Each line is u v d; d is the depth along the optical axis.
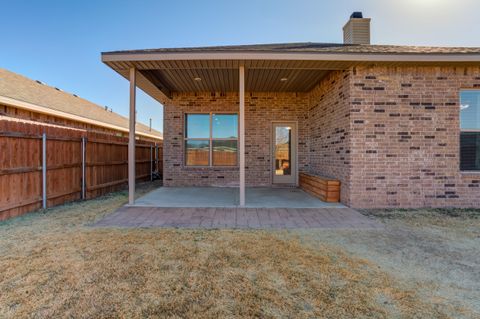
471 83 5.56
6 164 4.61
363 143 5.53
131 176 5.68
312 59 5.12
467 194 5.59
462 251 3.26
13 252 3.14
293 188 8.34
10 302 2.15
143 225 4.28
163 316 1.99
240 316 2.00
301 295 2.28
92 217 4.78
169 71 6.31
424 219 4.68
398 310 2.08
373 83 5.52
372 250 3.28
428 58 5.11
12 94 8.04
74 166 6.38
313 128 8.08
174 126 8.69
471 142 5.66
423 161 5.57
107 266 2.79
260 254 3.13
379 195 5.54
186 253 3.15
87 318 1.97
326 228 4.16
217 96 8.65
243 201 5.57
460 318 1.99
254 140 8.68
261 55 5.07
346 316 2.00
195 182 8.73
